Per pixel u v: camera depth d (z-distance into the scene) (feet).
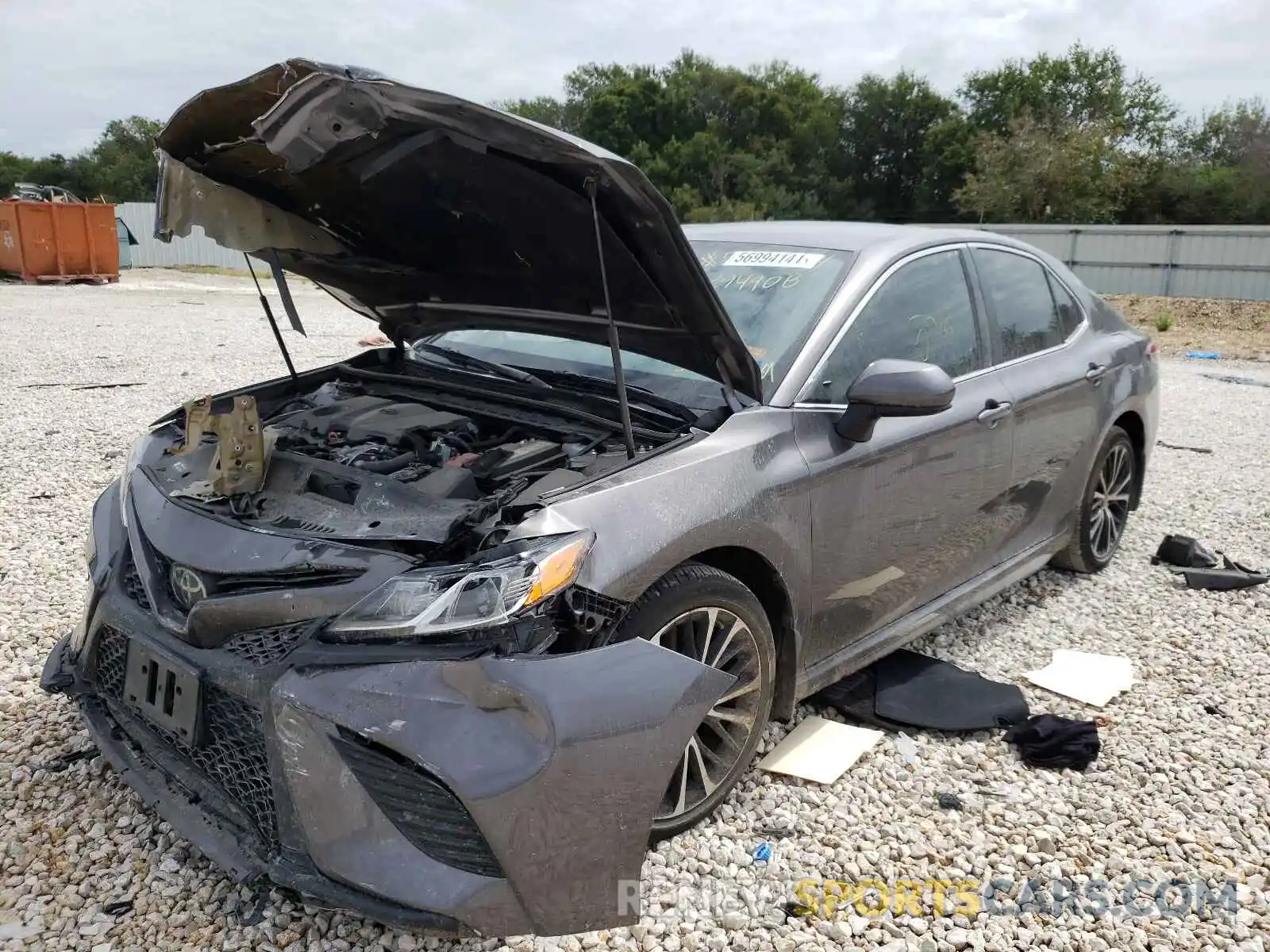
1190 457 26.78
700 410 10.25
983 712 11.71
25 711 11.27
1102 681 12.78
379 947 7.88
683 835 9.40
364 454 9.91
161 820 9.20
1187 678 13.11
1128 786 10.57
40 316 53.47
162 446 10.96
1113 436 16.21
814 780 10.32
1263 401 38.78
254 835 7.67
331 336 47.93
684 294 9.08
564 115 208.44
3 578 15.03
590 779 7.07
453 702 6.98
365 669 7.22
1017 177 140.77
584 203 8.58
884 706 11.75
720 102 187.21
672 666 7.64
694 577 8.75
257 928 8.07
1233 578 16.30
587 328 11.00
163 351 40.93
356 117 7.30
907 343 11.87
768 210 169.17
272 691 7.37
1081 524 15.90
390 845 7.00
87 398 30.14
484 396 11.38
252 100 8.36
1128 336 16.93
